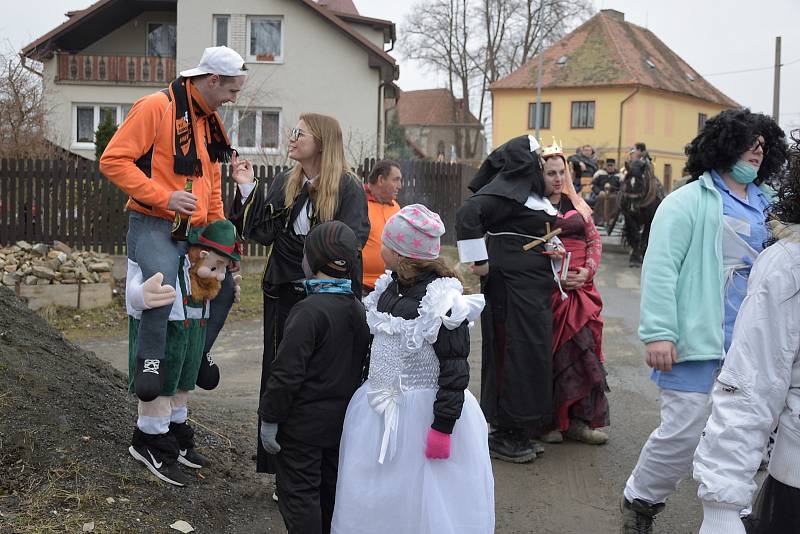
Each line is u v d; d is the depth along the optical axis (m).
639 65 48.25
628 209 15.16
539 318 5.14
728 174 3.78
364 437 3.16
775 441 2.55
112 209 12.36
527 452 5.22
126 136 3.76
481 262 5.08
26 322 5.16
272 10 27.69
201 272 4.02
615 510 4.50
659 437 3.65
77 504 3.54
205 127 4.08
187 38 28.08
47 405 4.20
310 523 3.24
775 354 2.50
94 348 8.75
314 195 3.95
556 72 48.72
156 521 3.64
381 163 5.96
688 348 3.56
